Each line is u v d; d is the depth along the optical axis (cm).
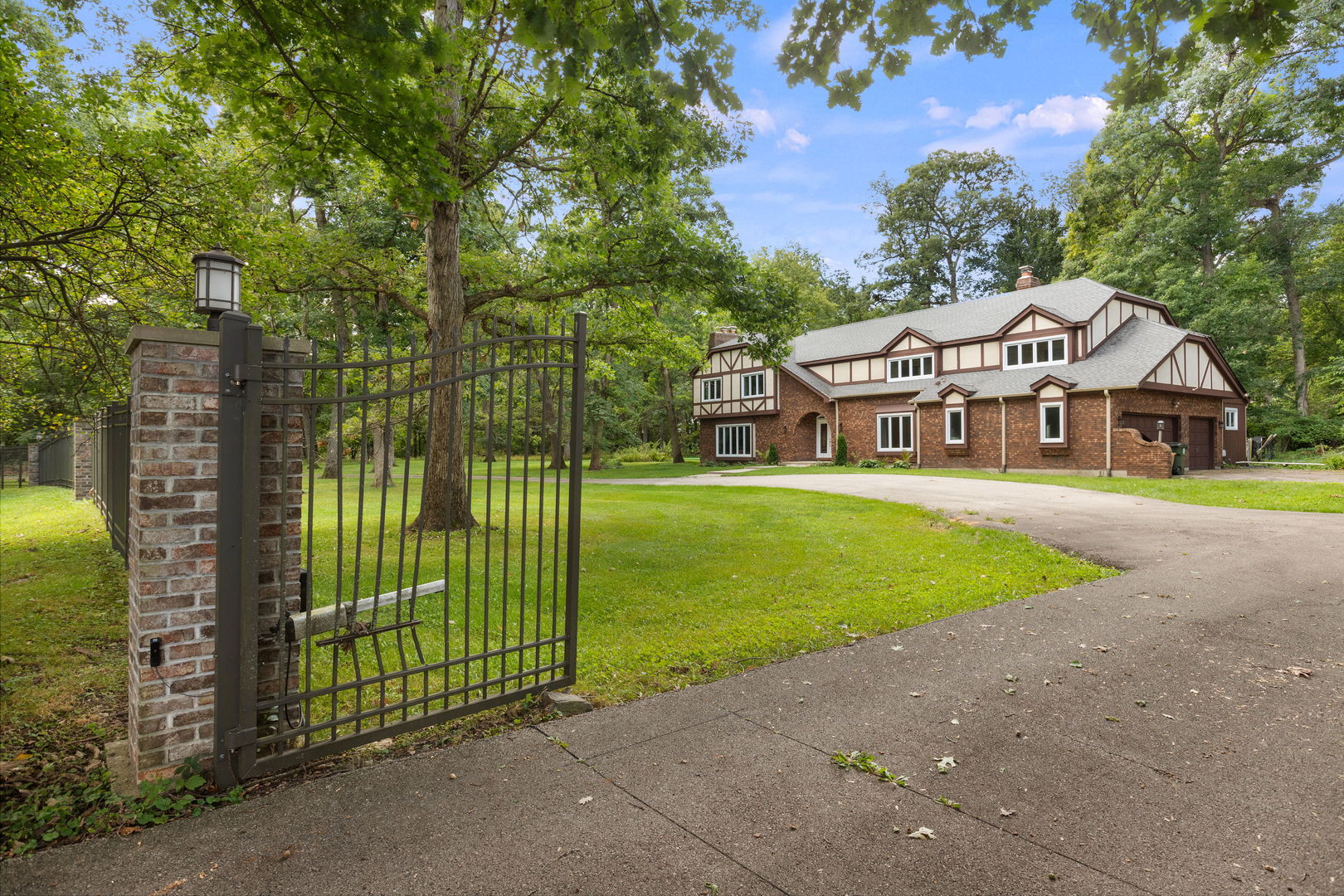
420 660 347
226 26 481
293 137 599
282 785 298
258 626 315
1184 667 446
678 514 1261
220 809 276
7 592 667
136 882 229
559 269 1091
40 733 354
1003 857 243
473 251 1312
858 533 1045
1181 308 2922
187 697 293
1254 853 245
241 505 289
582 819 268
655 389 3922
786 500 1467
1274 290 3136
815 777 302
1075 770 309
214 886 227
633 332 1461
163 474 286
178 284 771
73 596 655
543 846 250
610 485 2022
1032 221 4784
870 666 452
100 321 786
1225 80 2739
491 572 775
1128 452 1984
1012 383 2370
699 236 1096
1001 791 289
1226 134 3091
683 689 418
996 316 2656
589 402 3086
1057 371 2300
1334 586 654
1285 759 318
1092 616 570
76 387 925
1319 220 2945
